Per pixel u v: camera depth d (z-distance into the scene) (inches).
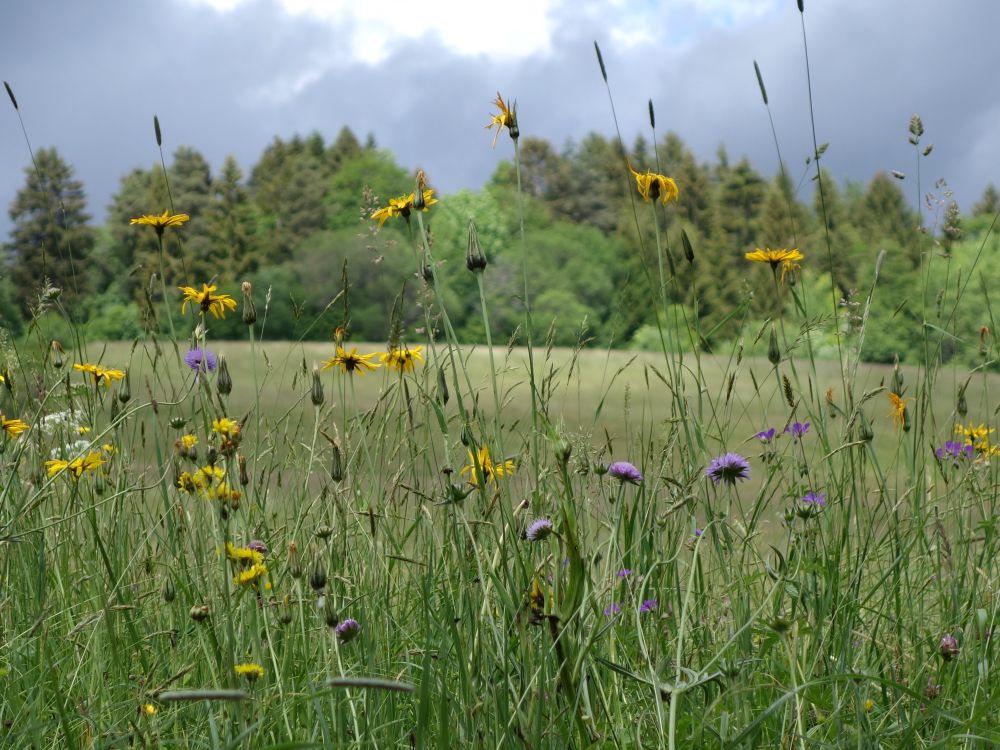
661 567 84.0
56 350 111.1
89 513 96.9
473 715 65.6
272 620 82.0
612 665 65.8
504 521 67.7
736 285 1293.1
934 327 106.4
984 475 110.2
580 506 81.2
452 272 967.0
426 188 80.3
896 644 82.7
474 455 68.9
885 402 121.1
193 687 80.4
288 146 2097.7
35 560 99.2
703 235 1628.9
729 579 85.3
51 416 111.0
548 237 1512.1
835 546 85.9
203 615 70.6
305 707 73.9
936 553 94.3
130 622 89.4
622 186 1802.4
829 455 86.0
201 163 1894.7
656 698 63.6
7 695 80.7
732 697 74.4
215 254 1802.4
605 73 84.9
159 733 72.3
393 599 95.0
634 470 72.1
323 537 82.7
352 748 67.3
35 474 99.7
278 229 1843.0
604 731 67.9
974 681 81.8
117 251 1502.2
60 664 86.8
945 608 89.9
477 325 801.6
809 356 94.7
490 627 70.2
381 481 97.7
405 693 76.2
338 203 1857.8
